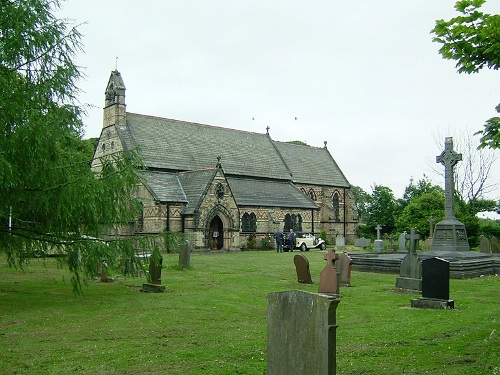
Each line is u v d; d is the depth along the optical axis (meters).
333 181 67.62
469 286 20.83
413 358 9.29
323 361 6.21
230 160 56.44
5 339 10.86
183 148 52.88
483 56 8.58
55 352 9.77
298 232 54.44
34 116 13.51
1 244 14.91
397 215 65.81
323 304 6.25
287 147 67.31
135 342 10.62
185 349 9.98
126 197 15.84
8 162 12.42
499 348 9.96
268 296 6.88
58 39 14.94
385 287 20.55
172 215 44.97
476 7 8.12
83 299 16.47
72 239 14.94
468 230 46.19
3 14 14.30
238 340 10.80
